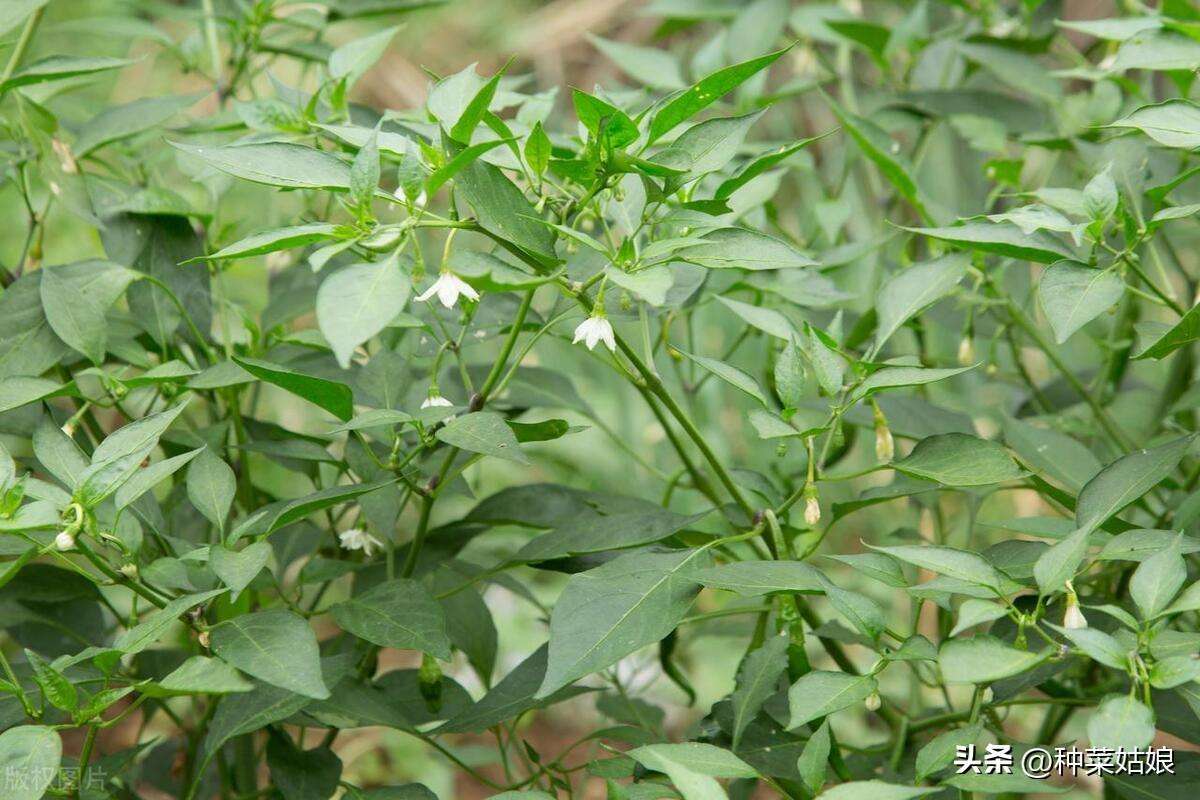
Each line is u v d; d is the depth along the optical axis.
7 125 1.31
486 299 1.29
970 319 1.36
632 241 1.14
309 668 1.13
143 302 1.29
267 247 1.11
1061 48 1.54
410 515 1.98
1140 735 1.08
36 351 1.24
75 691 1.13
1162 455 1.17
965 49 1.44
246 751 1.34
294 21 1.40
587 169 1.15
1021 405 1.46
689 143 1.17
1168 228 1.43
